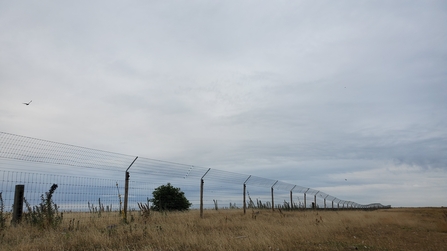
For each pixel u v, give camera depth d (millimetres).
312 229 15641
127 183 14953
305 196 37875
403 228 20859
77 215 15102
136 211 17719
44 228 11773
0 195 10938
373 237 15094
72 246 9719
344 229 17906
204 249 10328
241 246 10594
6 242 9914
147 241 11047
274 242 11633
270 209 35750
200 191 19844
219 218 19594
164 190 30125
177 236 11688
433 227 21438
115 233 11805
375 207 84250
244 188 24984
